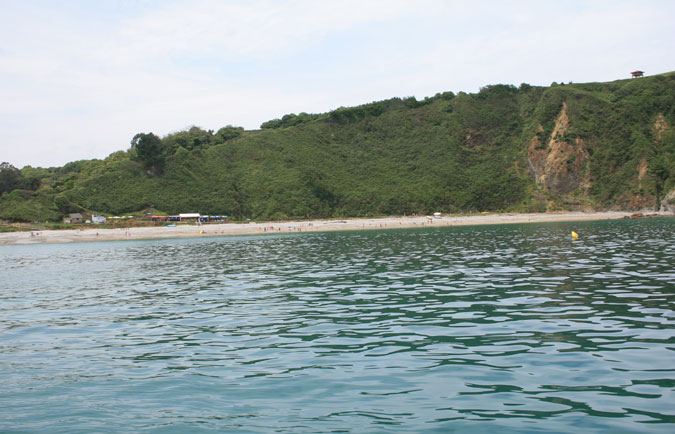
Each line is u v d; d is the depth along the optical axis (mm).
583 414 9430
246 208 135500
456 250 46188
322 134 171750
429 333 16016
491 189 142125
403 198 140375
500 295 22250
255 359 13820
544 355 13172
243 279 31531
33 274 39438
